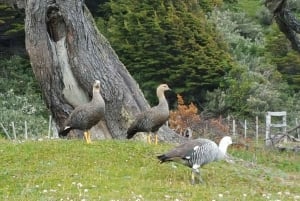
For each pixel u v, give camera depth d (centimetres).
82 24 2188
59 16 2178
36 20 2164
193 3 4503
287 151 2867
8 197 1330
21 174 1505
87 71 2180
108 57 2248
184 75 4178
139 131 1809
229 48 4675
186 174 1554
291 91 4491
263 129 3578
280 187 1569
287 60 4706
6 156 1628
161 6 4297
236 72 4166
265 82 4244
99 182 1444
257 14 5678
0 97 3900
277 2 2673
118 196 1330
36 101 3931
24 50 4481
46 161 1592
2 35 4444
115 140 1819
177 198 1336
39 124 3566
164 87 1781
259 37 5219
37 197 1316
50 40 2192
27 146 1700
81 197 1311
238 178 1598
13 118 3562
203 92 4188
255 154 2689
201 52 4181
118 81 2208
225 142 1487
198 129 3212
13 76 4225
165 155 1448
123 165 1581
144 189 1404
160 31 4184
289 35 2780
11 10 4347
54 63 2191
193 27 4266
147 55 4206
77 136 2169
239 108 3962
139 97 2259
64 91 2203
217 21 4975
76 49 2183
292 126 3850
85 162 1587
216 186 1481
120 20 4331
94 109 1733
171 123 3197
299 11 5662
